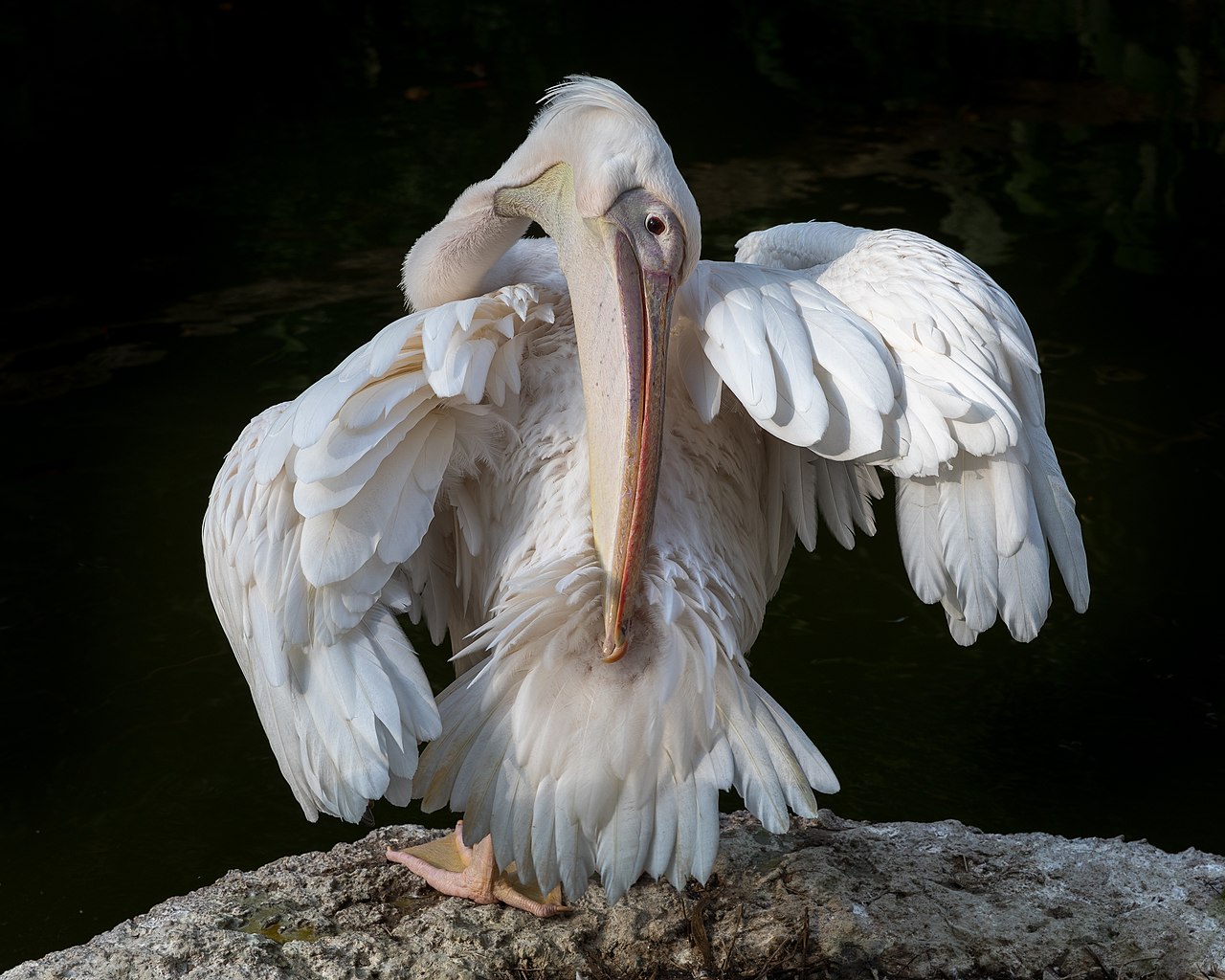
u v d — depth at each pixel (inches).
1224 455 285.6
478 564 139.6
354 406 121.2
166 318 332.5
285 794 201.3
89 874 184.2
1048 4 530.9
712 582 129.0
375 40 512.4
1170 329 331.0
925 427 122.3
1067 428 295.6
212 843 190.7
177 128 438.9
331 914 151.9
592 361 128.8
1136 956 143.9
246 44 506.9
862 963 143.6
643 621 118.5
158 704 218.7
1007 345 131.5
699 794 113.5
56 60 491.5
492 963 142.2
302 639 118.8
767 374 119.7
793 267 169.0
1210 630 238.4
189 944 142.6
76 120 443.8
